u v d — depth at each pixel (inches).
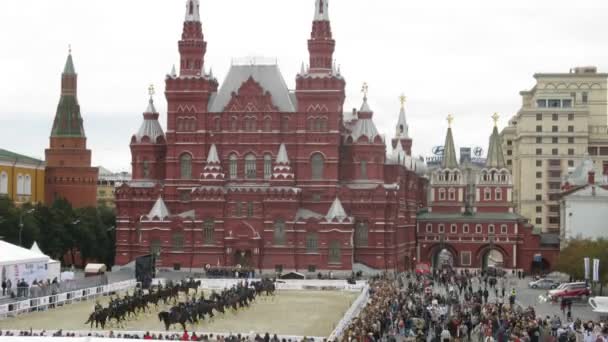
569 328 3395.7
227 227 7775.6
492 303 4682.6
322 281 6378.0
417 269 7731.3
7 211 7283.5
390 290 5054.1
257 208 7755.9
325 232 7657.5
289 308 5002.5
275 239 7741.1
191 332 3789.4
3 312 4379.9
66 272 6205.7
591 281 6161.4
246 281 5782.5
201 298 4421.8
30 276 5433.1
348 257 7642.7
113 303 4185.5
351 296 5772.6
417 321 3693.4
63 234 7721.5
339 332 3565.5
